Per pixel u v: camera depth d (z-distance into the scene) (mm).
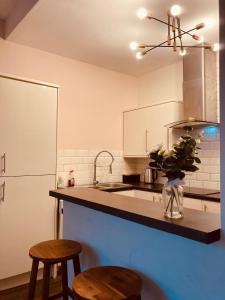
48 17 2359
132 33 2652
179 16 2287
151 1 2096
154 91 3832
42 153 2645
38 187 2607
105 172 3717
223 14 1060
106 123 3742
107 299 1117
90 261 1836
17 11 2520
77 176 3420
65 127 3332
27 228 2525
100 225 1751
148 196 3148
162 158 1300
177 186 1260
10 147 2445
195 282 1182
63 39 2824
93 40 2840
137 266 1473
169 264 1300
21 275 2543
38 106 2629
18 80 2508
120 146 3902
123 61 3469
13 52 2922
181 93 3434
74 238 2021
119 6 2176
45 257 1526
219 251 1088
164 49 3051
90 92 3580
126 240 1546
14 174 2465
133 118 3740
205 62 2932
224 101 1051
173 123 2945
